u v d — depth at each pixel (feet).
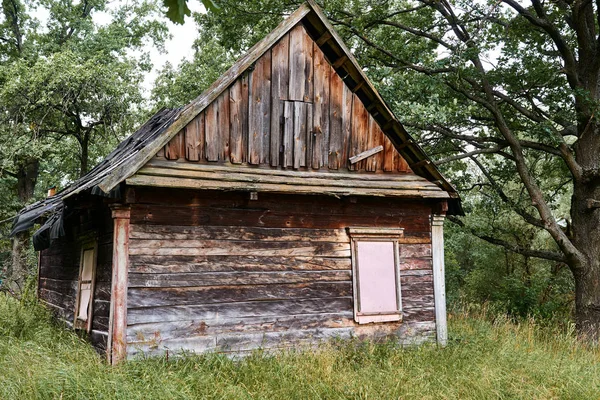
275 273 31.07
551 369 29.78
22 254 75.82
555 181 67.26
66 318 37.09
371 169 34.86
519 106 51.55
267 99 31.99
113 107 70.59
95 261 31.17
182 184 28.04
